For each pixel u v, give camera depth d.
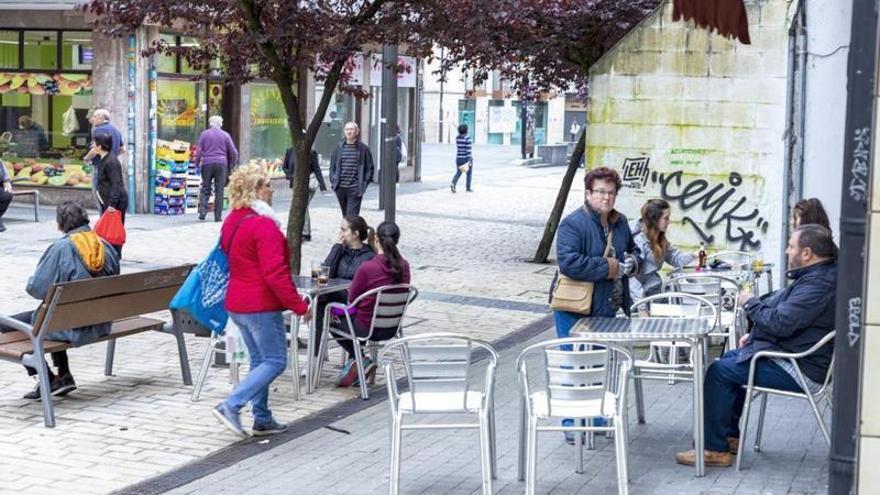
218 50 14.95
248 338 10.75
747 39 10.34
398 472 8.90
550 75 22.23
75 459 10.09
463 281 20.67
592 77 16.09
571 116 79.19
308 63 14.13
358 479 9.68
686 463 10.07
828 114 15.13
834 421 6.87
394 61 18.92
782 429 11.23
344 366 13.02
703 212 15.77
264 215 10.55
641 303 11.73
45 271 11.59
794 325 9.48
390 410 9.10
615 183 10.12
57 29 29.77
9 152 30.44
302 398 12.38
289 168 26.98
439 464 10.14
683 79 15.69
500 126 76.50
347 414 11.82
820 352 9.55
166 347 14.55
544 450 10.60
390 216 20.75
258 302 10.56
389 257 12.47
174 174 29.25
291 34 13.59
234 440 10.80
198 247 23.56
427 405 8.95
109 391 12.41
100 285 11.38
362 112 41.22
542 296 19.33
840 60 14.98
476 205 35.69
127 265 20.86
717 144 15.62
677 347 12.54
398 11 14.32
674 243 15.91
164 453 10.34
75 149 29.95
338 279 13.29
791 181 15.30
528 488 8.62
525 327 16.62
